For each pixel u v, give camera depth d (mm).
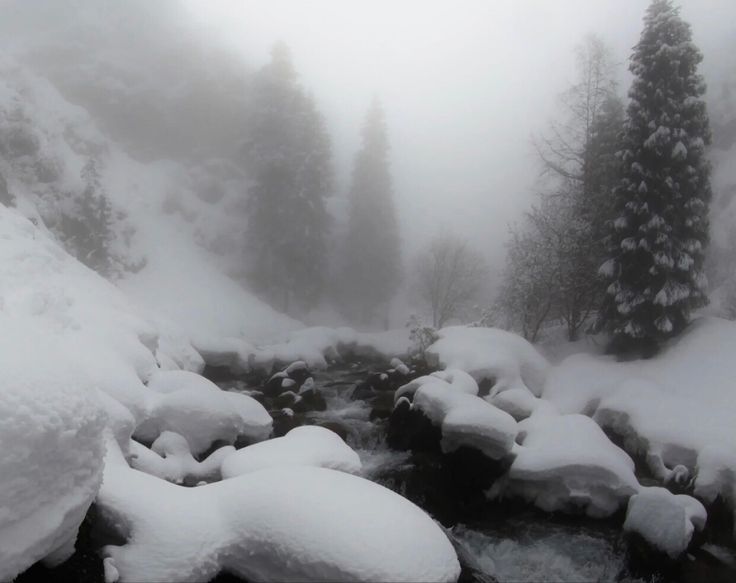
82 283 14914
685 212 18828
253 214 38875
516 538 9688
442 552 4375
